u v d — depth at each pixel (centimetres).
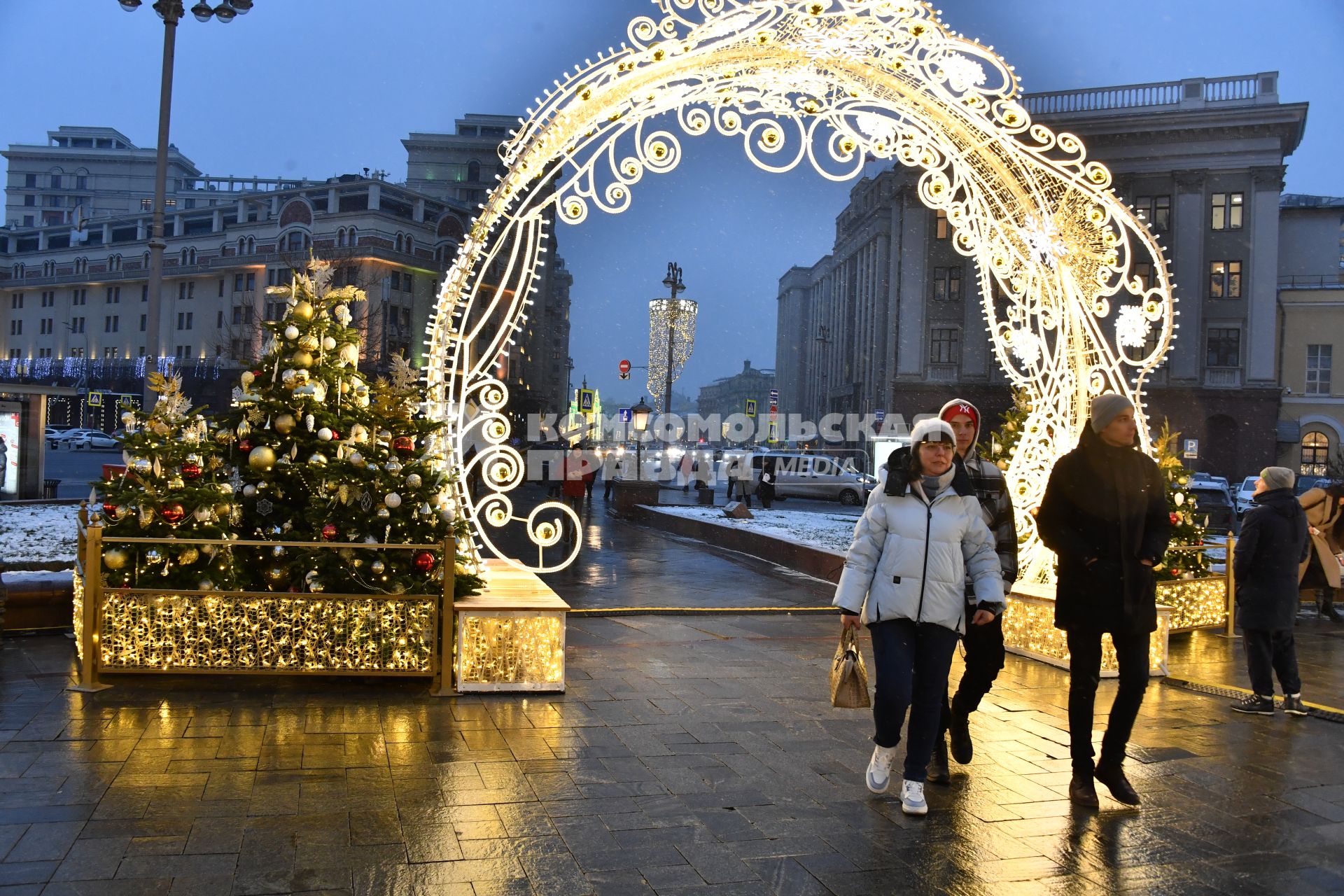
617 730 519
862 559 425
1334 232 4822
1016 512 805
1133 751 516
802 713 570
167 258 8106
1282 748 529
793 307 9106
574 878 337
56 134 13175
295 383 617
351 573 588
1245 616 609
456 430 703
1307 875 361
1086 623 435
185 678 591
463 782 427
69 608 724
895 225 4859
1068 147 721
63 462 3938
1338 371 4341
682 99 670
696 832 382
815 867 354
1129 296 4194
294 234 7069
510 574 711
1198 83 4144
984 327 4431
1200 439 4216
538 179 693
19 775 414
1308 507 973
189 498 580
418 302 6881
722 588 1149
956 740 465
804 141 696
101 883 317
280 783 416
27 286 8900
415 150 7938
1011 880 350
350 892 318
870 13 651
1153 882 352
